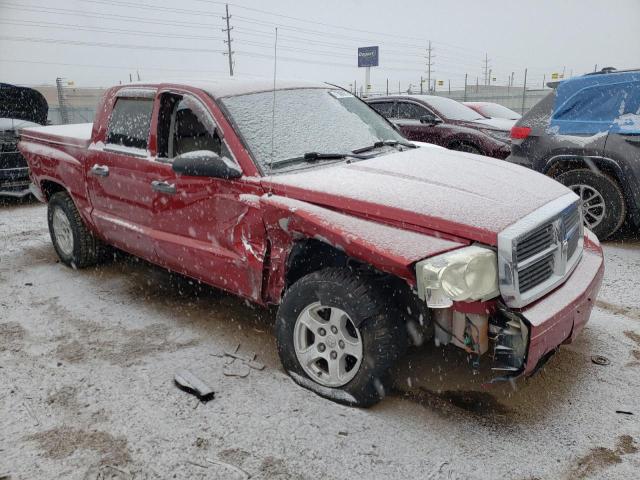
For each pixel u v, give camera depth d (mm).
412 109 10742
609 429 3002
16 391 3439
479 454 2820
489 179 3584
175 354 3879
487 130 9773
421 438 2947
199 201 3857
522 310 2900
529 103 30594
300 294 3260
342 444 2900
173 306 4711
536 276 3037
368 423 3066
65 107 31625
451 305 2744
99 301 4848
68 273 5586
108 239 5035
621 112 5953
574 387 3404
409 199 3156
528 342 2797
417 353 3838
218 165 3580
